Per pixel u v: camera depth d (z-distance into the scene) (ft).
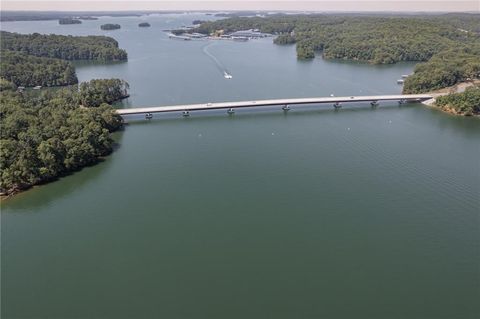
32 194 449.89
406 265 334.24
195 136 622.13
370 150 561.43
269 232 377.50
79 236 376.89
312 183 465.06
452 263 335.88
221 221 395.14
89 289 315.99
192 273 330.54
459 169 499.51
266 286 315.99
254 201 428.97
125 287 317.42
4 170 449.89
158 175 489.26
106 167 513.04
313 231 378.12
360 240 364.99
